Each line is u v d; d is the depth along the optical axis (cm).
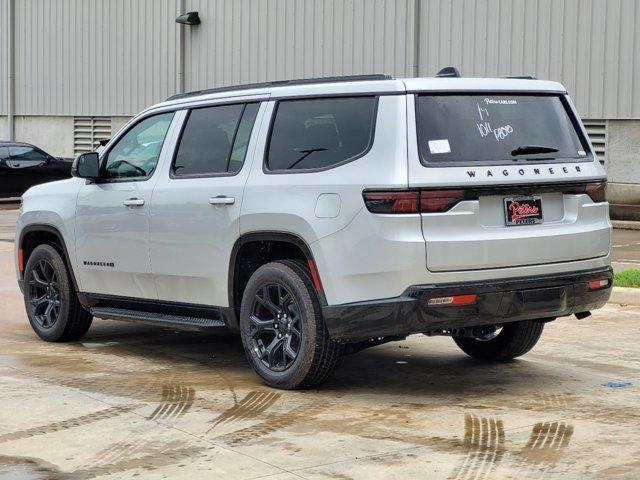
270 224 683
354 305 642
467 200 636
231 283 723
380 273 632
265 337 715
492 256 642
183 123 779
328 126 675
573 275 673
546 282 659
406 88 645
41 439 583
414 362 791
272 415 630
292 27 2445
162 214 767
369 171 640
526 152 673
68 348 859
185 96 795
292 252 714
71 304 865
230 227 713
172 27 2761
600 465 526
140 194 788
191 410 645
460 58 2098
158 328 956
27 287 901
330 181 656
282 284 681
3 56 3309
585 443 565
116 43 2938
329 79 692
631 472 515
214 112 759
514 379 729
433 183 629
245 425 608
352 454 548
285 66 2470
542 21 1959
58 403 664
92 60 3019
